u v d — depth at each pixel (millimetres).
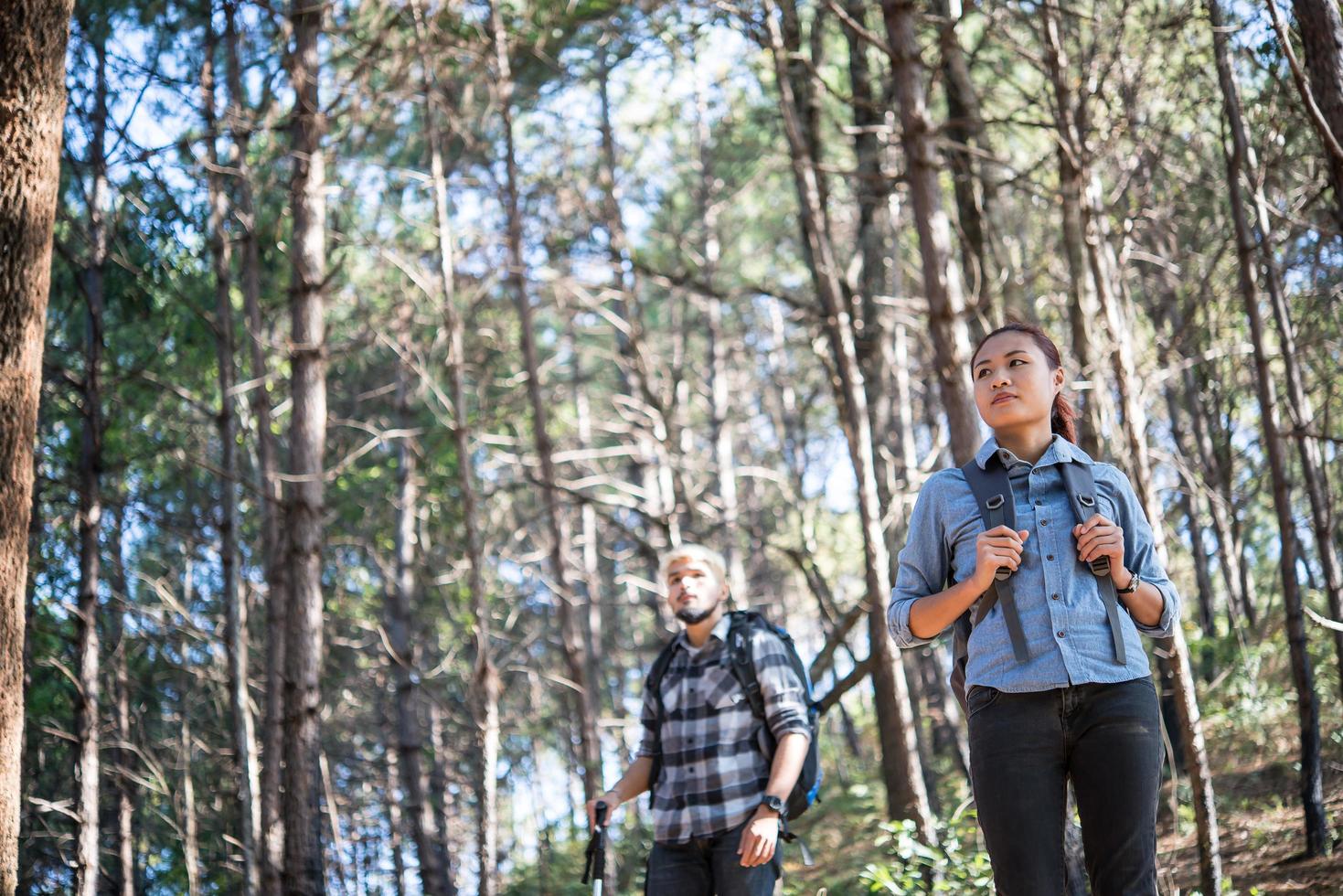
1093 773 2400
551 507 12992
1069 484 2590
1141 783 2375
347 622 17984
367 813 22656
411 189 12977
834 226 14828
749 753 4094
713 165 16016
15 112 3979
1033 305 9516
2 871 3850
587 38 12305
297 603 9586
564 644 12664
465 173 13305
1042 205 10188
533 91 13336
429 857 15711
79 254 11922
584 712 12352
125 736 12828
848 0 10125
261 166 11375
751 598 22141
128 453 13086
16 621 3939
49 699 12617
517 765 20906
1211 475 10609
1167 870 5629
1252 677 9992
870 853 11094
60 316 12695
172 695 16766
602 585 25625
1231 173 6770
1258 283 8398
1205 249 9523
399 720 16203
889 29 6887
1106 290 6324
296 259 9930
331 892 19422
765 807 3914
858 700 25875
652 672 4359
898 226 11805
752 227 19125
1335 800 8125
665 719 4219
